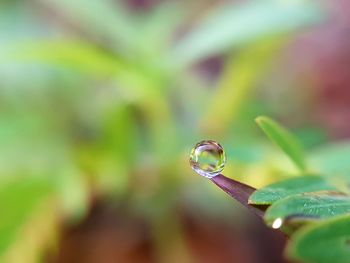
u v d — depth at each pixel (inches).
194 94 5.3
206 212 4.8
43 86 5.2
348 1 6.4
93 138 5.0
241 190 1.8
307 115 5.7
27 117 4.9
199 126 4.7
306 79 6.1
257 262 4.8
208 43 4.6
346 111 5.8
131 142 4.5
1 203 4.1
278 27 4.4
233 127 4.8
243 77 4.7
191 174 4.5
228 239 4.8
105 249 4.6
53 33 6.2
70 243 4.6
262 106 5.3
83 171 4.4
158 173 4.5
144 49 4.9
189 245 4.7
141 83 4.5
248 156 3.2
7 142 4.6
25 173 4.3
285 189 1.9
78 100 5.2
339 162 3.2
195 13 6.5
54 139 4.8
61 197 4.2
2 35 6.0
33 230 4.1
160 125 4.6
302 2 4.5
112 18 5.1
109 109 4.5
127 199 4.7
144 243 4.7
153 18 5.2
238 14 4.6
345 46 6.2
